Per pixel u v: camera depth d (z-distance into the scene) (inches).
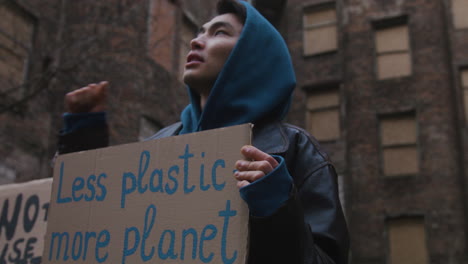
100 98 84.3
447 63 693.9
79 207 57.5
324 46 766.5
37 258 73.5
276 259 47.0
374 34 740.7
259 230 46.4
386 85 707.4
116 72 449.1
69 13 457.4
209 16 613.0
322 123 728.3
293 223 46.4
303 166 60.5
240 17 72.8
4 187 80.0
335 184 59.9
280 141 62.1
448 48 700.0
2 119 375.9
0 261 75.9
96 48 444.8
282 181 46.4
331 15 779.4
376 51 730.8
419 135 671.1
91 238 55.2
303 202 58.0
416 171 657.6
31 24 430.6
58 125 415.5
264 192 45.9
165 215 51.4
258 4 794.8
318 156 61.8
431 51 704.4
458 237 612.4
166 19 527.8
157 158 54.3
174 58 532.1
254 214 46.8
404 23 732.0
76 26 451.8
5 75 394.9
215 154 51.0
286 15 799.1
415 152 666.8
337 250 54.1
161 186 52.9
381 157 677.9
